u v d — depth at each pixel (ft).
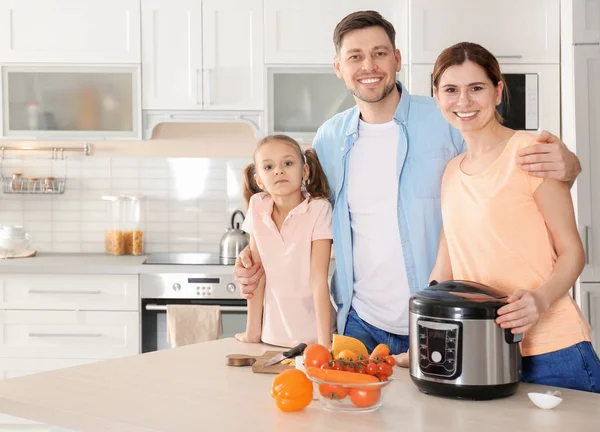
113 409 4.66
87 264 12.24
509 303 4.90
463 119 5.51
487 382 4.82
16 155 14.08
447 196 5.77
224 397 4.95
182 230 14.20
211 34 12.90
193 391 5.08
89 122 13.05
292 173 6.66
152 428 4.31
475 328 4.82
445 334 4.87
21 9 12.92
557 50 12.34
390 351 6.90
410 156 6.91
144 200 14.14
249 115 12.98
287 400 4.60
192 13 12.91
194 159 14.12
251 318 6.88
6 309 12.23
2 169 14.06
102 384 5.26
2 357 12.26
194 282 12.12
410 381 5.42
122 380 5.37
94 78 13.01
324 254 6.76
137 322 12.17
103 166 14.12
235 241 12.84
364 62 6.59
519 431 4.25
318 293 6.65
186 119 13.03
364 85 6.66
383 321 6.91
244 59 12.92
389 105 6.98
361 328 7.01
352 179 7.04
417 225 6.82
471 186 5.55
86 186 14.15
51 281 12.23
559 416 4.54
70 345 12.23
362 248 6.99
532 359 5.40
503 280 5.41
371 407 4.65
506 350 4.88
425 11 12.32
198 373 5.57
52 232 14.20
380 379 4.72
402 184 6.87
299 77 12.89
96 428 4.52
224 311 11.94
